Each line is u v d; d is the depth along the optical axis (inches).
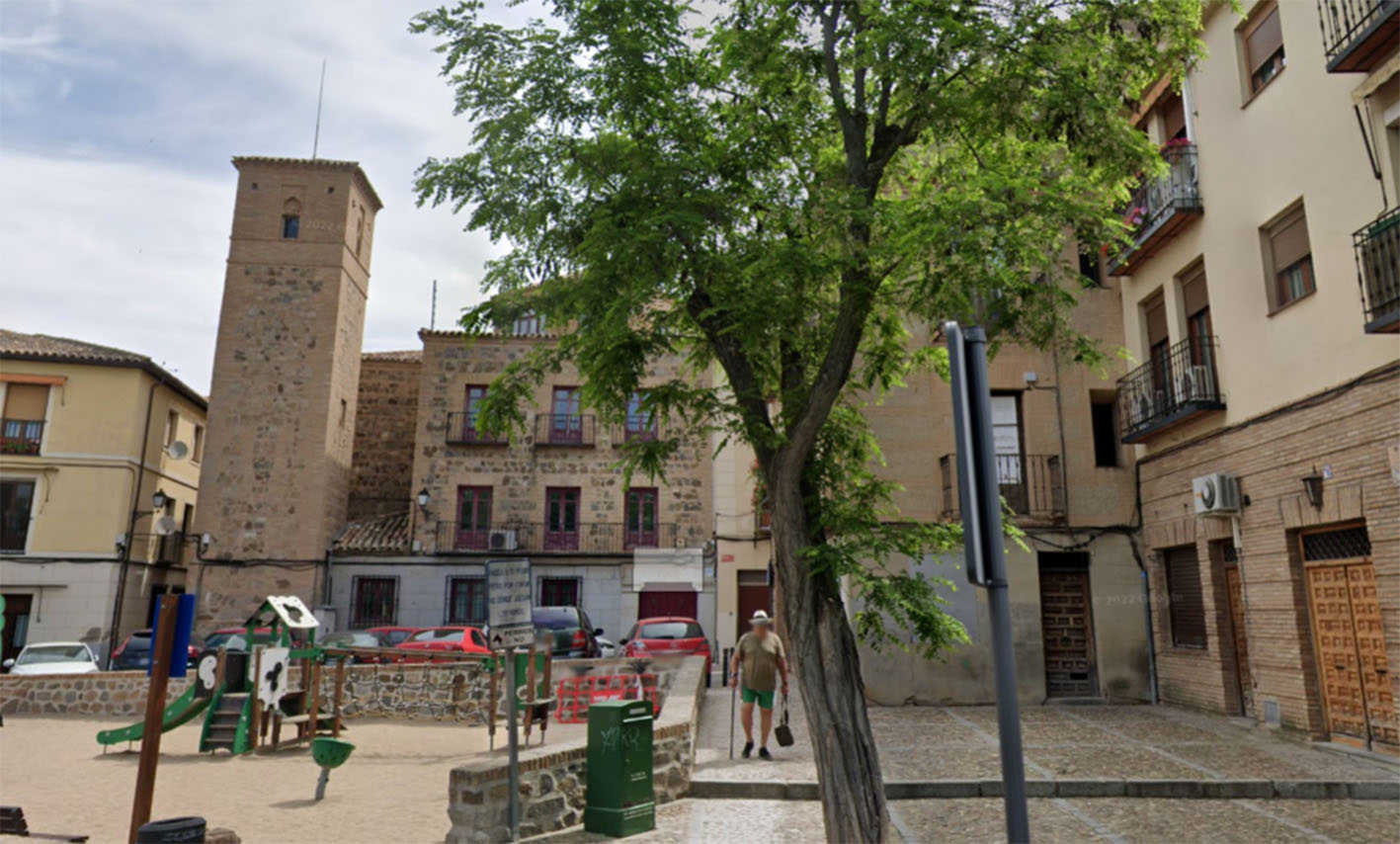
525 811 292.7
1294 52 444.8
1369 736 399.2
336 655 553.6
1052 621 602.5
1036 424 613.0
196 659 772.0
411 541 1091.3
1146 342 596.4
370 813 341.7
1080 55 286.8
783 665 426.6
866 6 264.4
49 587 1010.1
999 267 242.2
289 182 1143.6
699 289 273.1
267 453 1071.0
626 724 303.3
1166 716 523.8
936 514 596.7
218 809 349.7
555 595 1079.6
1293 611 442.6
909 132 287.7
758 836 294.2
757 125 295.9
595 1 279.6
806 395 264.2
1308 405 429.4
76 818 338.0
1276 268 468.1
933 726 495.2
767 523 1027.9
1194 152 531.8
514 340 1149.1
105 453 1052.5
